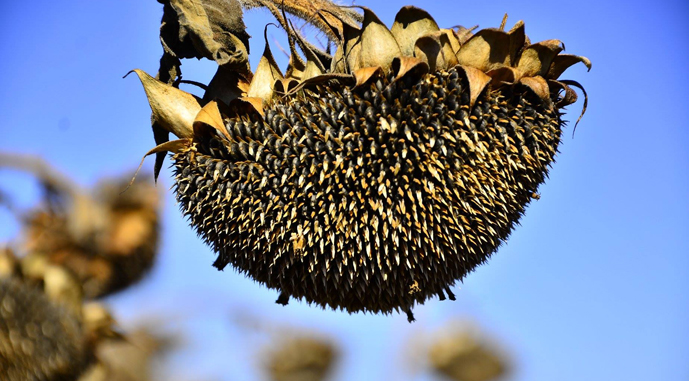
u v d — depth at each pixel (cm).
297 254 138
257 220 137
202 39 138
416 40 137
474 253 140
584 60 138
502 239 142
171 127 138
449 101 137
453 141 136
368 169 137
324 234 137
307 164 137
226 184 138
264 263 140
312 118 137
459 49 137
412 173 137
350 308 142
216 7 140
